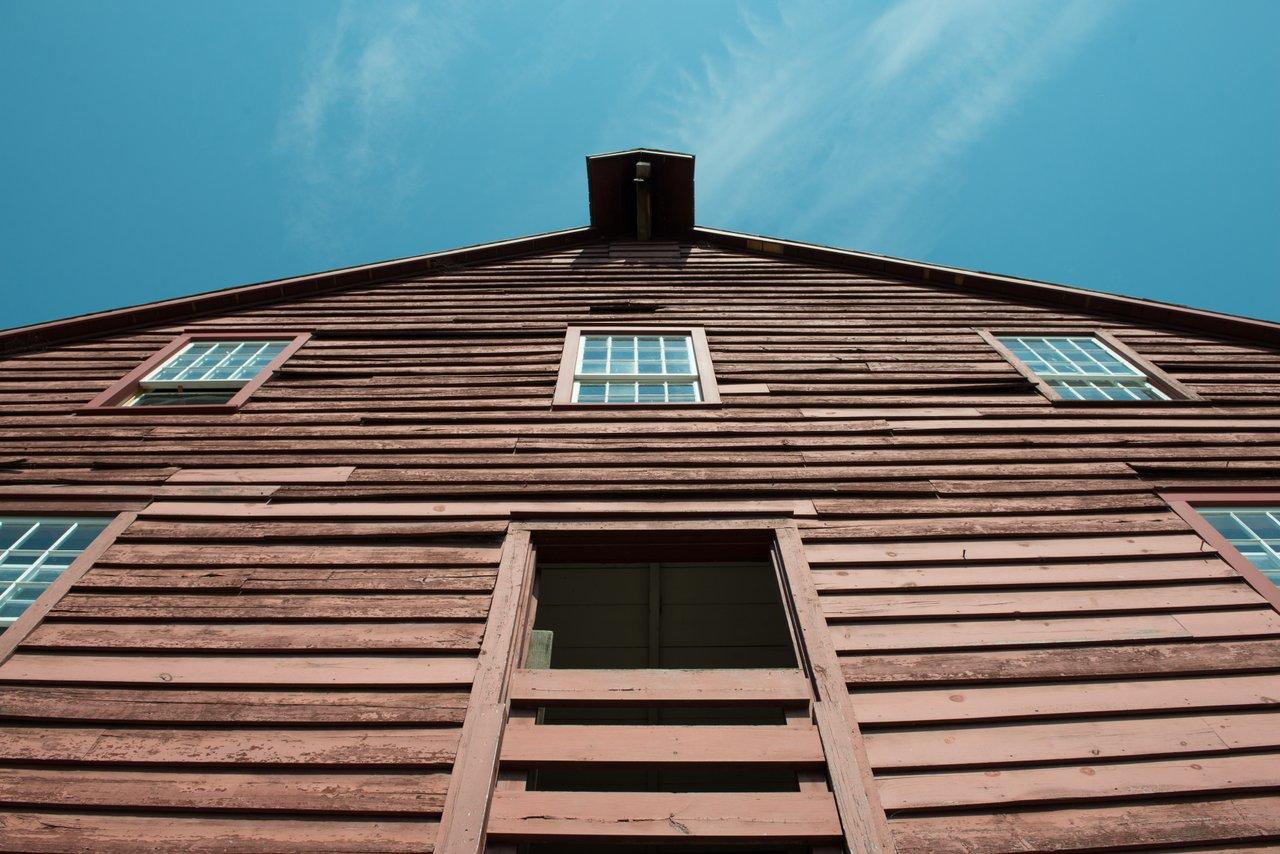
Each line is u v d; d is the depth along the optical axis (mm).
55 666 3326
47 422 5434
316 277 7809
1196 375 6398
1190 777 2895
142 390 6133
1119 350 6848
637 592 5488
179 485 4543
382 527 4141
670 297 7645
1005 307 7648
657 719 5516
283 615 3551
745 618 5574
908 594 3703
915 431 5168
